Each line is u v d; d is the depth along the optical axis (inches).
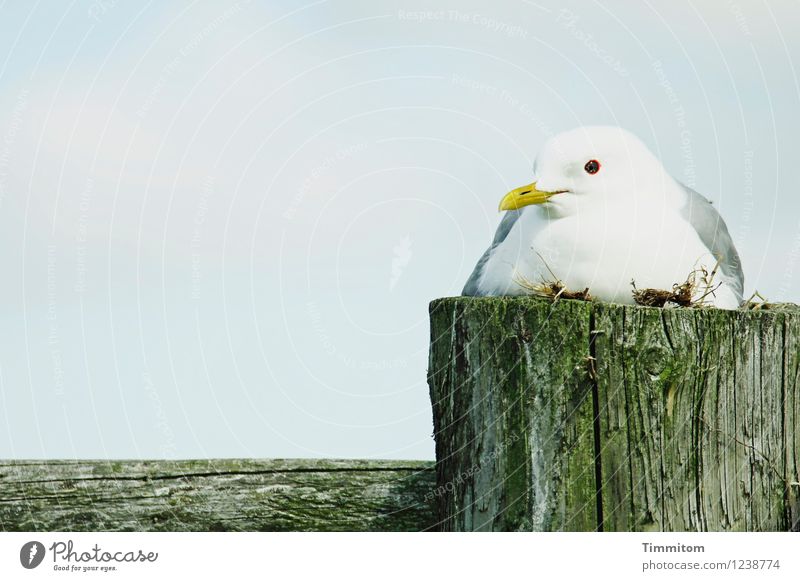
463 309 129.6
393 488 134.5
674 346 126.4
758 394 130.3
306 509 133.7
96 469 132.6
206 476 133.8
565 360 125.2
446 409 131.6
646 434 125.4
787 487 131.6
